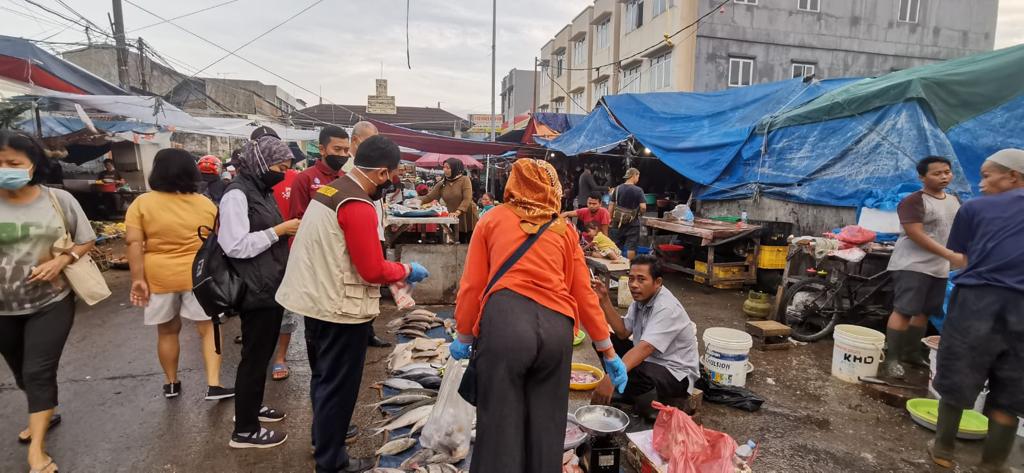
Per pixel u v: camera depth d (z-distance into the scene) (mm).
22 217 2521
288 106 29156
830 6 20203
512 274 2012
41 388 2602
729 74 19812
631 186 7977
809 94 8383
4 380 3760
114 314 5453
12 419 3176
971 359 2717
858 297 5297
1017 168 2738
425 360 4102
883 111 6406
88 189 12531
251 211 2711
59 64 8602
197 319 3357
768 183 7969
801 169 7465
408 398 3375
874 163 6438
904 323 4105
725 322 5742
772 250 7148
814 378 4184
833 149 7020
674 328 3182
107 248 9289
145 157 14719
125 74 12617
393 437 2982
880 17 20734
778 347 4867
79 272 2707
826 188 7008
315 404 2502
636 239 8055
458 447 2691
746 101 9945
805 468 2881
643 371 3262
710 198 9156
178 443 2943
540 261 2029
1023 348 2594
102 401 3436
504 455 1877
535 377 2016
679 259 8578
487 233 2121
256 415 2898
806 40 20156
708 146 9141
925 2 21062
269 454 2863
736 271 7332
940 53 21438
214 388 3461
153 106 9180
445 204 7074
